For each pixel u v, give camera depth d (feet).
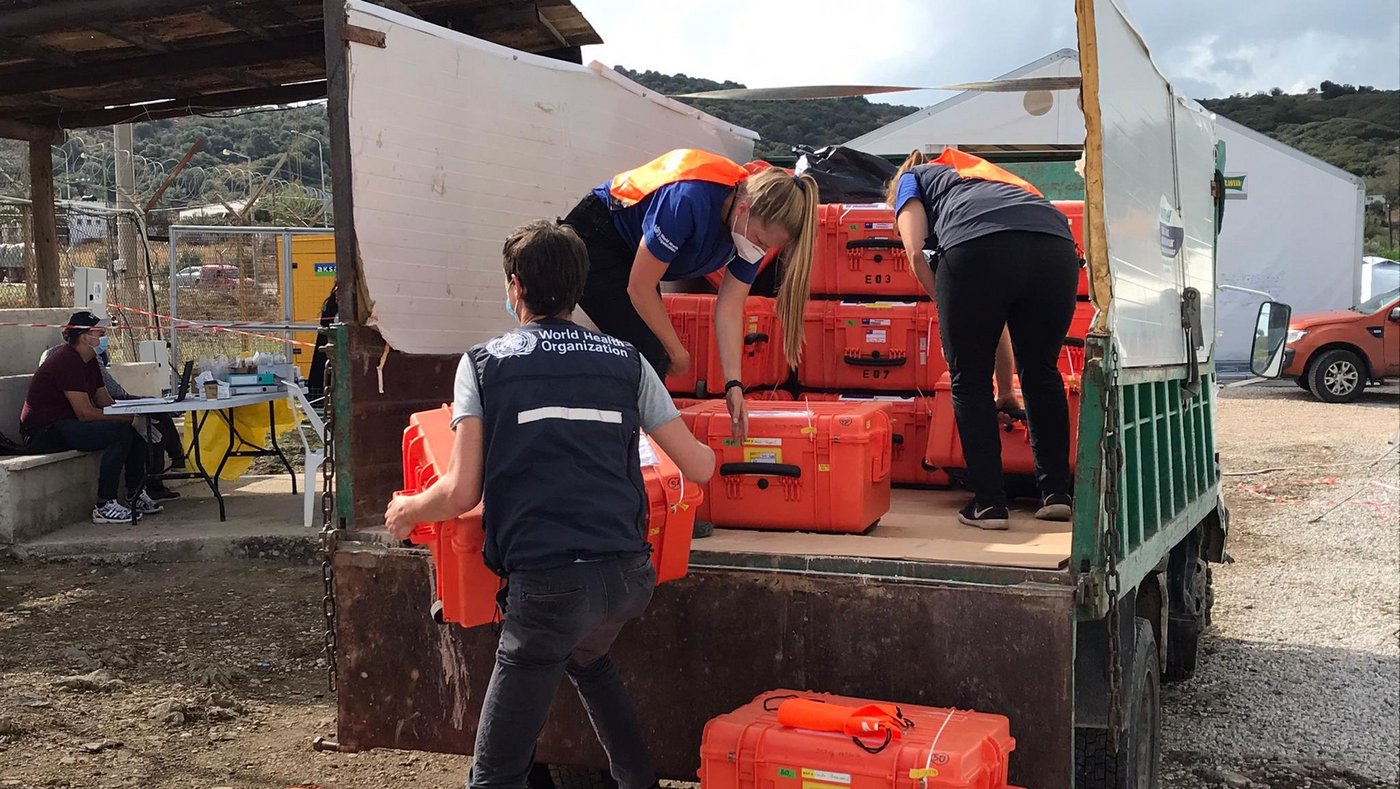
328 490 11.51
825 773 8.58
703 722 10.41
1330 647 20.44
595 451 8.93
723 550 10.44
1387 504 32.09
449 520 9.19
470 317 13.42
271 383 28.07
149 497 29.27
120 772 14.25
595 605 8.71
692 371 14.99
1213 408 17.89
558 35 21.39
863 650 9.90
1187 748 15.75
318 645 19.77
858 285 16.20
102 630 20.49
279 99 29.58
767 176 10.82
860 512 11.39
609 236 11.80
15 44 24.80
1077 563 9.32
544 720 9.05
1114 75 10.50
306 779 14.19
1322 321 54.13
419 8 20.02
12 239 36.37
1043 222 11.51
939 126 50.98
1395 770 15.06
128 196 44.09
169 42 25.30
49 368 26.89
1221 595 23.90
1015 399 13.55
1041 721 9.36
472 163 13.23
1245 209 60.75
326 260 41.39
